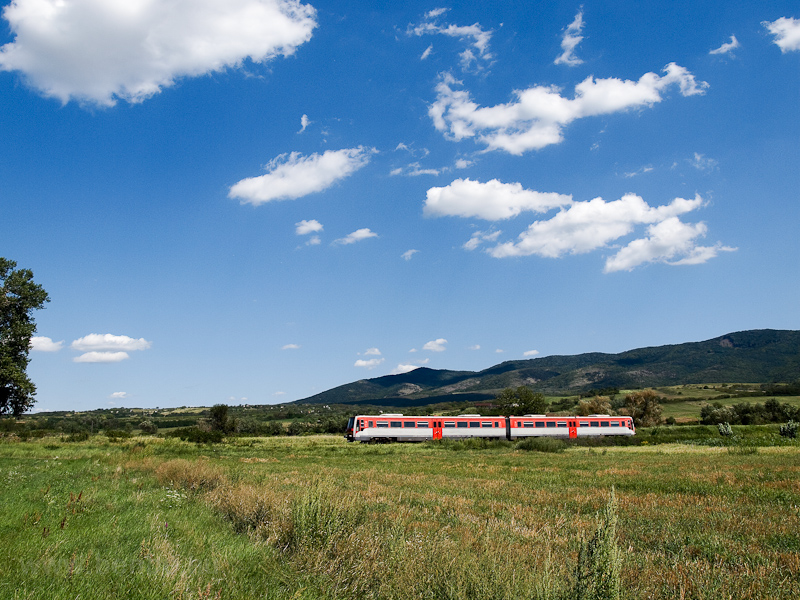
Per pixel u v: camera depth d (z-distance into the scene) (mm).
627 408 92562
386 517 11969
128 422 137125
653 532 11406
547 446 46656
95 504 11945
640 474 24906
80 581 6043
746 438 54375
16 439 50531
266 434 97812
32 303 53938
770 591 7418
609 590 5547
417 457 39562
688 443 54656
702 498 16578
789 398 137875
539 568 7703
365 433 58031
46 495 12773
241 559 7688
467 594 6488
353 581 7199
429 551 7793
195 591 6031
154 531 9016
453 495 17969
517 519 13219
